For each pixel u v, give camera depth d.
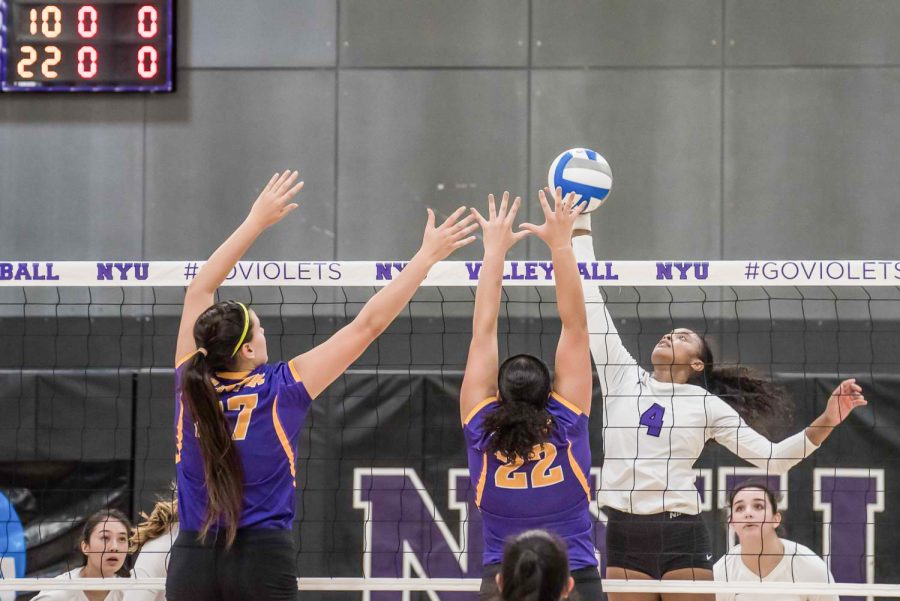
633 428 9.27
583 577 6.72
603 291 16.66
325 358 6.75
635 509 9.33
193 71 17.44
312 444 14.46
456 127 17.27
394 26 17.42
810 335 16.31
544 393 6.98
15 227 17.34
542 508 6.81
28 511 14.39
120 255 17.27
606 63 17.16
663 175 17.00
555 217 7.21
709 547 9.48
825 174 16.84
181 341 7.05
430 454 14.42
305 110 17.41
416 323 16.69
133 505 14.78
